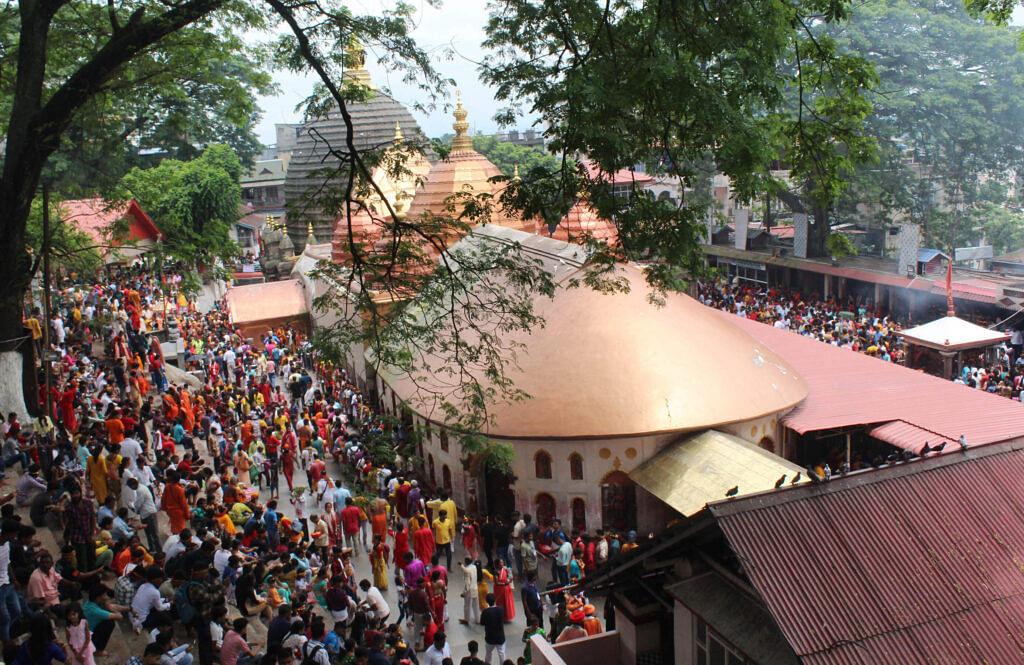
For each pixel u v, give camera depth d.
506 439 24.27
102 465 19.09
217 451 26.83
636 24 13.30
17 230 19.34
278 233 62.75
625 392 24.11
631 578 12.14
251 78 22.44
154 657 12.02
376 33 13.80
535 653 12.30
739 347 26.58
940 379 28.41
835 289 50.03
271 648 12.65
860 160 14.77
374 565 21.34
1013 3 19.27
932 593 9.41
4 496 18.56
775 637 9.63
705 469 21.94
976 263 48.31
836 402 26.48
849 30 47.88
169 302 48.12
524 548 21.34
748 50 12.85
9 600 12.82
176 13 17.50
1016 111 48.91
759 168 13.03
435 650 15.51
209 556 16.38
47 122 18.27
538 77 12.55
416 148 14.27
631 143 12.47
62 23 21.69
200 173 58.88
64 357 30.53
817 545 9.69
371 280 14.48
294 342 47.94
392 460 16.30
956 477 10.66
